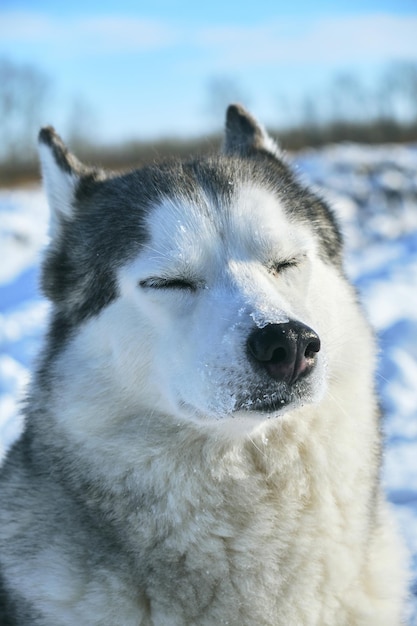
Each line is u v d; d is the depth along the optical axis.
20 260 12.77
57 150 3.70
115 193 3.51
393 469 5.12
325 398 3.05
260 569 2.91
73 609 2.90
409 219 15.56
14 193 21.77
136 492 2.96
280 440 2.98
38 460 3.17
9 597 3.09
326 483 3.03
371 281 9.84
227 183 3.29
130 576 2.89
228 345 2.76
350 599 3.05
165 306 3.01
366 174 17.16
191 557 2.90
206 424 2.87
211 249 3.05
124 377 3.06
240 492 2.96
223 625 2.91
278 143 4.19
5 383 6.83
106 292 3.20
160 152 4.75
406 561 3.50
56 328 3.40
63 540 2.99
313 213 3.49
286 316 2.76
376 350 3.38
